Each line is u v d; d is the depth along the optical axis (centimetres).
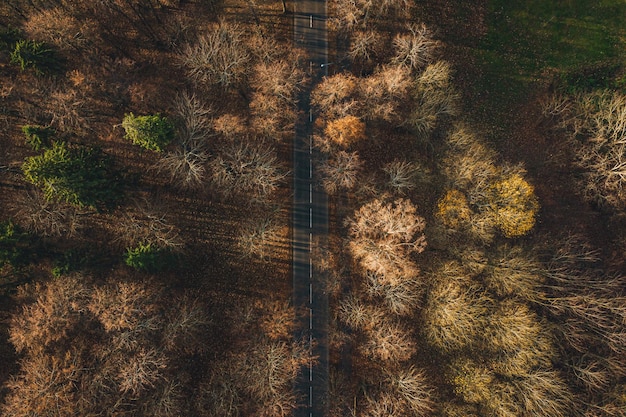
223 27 4522
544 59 5353
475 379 4212
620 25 5372
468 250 4341
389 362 4722
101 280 4384
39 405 3816
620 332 4194
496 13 5372
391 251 4209
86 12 4900
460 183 4359
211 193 5075
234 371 4350
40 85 4481
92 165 4144
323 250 5131
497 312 4228
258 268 5134
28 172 3781
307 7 5294
